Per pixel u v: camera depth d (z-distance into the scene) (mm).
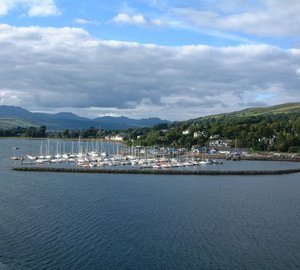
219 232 96125
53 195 137375
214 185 168000
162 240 89125
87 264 75500
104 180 176500
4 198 130750
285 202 133125
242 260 79438
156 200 131625
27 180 172375
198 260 78750
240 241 90062
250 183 176250
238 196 142875
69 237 89750
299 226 102688
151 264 76188
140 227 98500
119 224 100625
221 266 76375
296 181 184875
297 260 80062
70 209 115750
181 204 126062
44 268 73500
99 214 110375
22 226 97312
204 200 133750
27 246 83938
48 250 81938
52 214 109438
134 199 132625
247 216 112188
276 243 89250
